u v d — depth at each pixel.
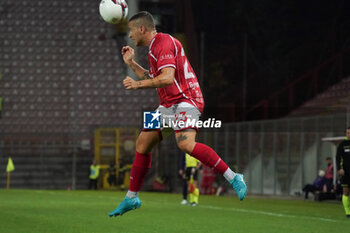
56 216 41.34
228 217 43.53
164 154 109.25
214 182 96.00
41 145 117.50
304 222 39.78
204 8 137.50
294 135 82.88
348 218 44.19
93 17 133.38
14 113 125.69
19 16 132.38
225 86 127.06
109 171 108.56
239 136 94.75
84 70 129.75
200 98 18.66
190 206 57.91
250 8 138.12
